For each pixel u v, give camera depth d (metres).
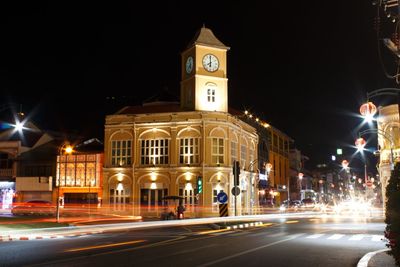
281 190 83.62
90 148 60.09
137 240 20.97
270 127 77.50
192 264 12.75
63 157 55.72
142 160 52.00
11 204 56.88
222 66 53.84
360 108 28.05
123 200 51.88
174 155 50.69
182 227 31.83
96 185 54.22
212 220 37.50
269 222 37.38
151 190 51.09
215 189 49.69
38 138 61.34
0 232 23.34
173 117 51.34
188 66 54.09
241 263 13.04
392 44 16.30
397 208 9.53
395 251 9.69
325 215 52.38
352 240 20.64
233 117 53.53
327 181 136.88
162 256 14.59
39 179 57.00
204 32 54.25
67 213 49.34
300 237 22.33
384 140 54.72
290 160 104.19
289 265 12.73
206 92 52.69
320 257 14.54
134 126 52.47
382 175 55.00
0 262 13.14
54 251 16.12
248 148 59.66
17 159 58.78
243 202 54.97
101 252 15.73
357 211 65.25
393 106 53.44
